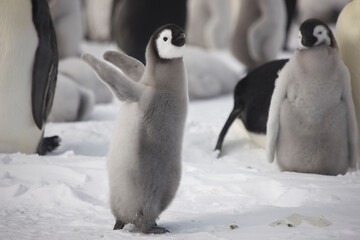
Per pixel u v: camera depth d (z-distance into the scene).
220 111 25.58
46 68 16.33
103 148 17.86
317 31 13.52
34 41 16.06
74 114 23.61
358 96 14.84
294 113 14.00
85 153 17.48
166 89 9.61
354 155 14.12
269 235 8.84
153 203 9.60
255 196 11.92
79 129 19.70
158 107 9.54
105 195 12.02
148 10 33.00
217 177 13.16
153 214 9.62
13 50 15.84
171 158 9.68
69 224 10.11
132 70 10.55
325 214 9.91
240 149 17.98
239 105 18.48
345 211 10.09
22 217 10.50
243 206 11.02
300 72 13.80
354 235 8.68
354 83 14.85
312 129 13.95
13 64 15.91
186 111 9.84
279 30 33.66
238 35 34.34
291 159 14.33
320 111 13.80
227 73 31.38
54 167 13.11
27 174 12.92
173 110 9.64
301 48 13.78
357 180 12.59
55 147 17.88
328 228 9.09
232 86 31.66
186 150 17.47
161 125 9.55
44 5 16.41
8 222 10.16
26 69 16.11
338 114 13.87
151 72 9.69
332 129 13.93
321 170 14.23
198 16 44.25
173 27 9.56
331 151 14.07
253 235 8.91
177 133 9.70
